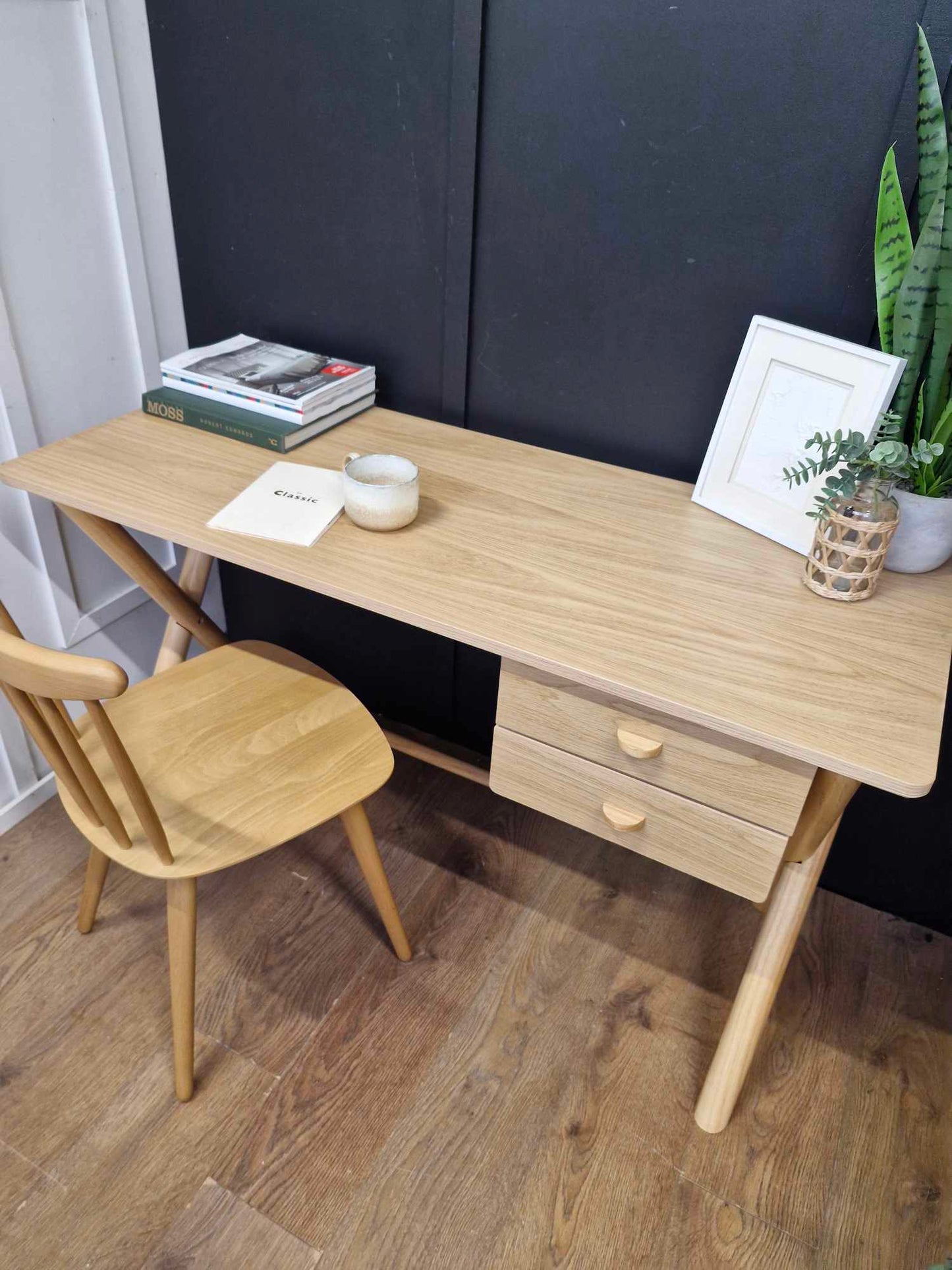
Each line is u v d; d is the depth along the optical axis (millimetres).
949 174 1049
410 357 1574
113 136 1481
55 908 1551
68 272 1503
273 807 1195
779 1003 1460
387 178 1430
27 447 1499
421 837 1727
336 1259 1136
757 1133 1285
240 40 1433
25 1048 1344
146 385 1715
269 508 1259
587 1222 1183
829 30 1095
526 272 1408
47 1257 1125
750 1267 1147
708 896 1637
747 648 1049
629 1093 1325
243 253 1628
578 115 1265
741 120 1183
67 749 985
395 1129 1269
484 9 1240
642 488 1385
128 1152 1229
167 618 1924
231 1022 1391
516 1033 1396
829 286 1229
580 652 1025
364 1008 1420
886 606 1134
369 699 1997
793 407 1204
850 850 1598
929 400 1121
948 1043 1417
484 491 1349
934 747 924
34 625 1627
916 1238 1181
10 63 1320
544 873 1667
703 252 1280
